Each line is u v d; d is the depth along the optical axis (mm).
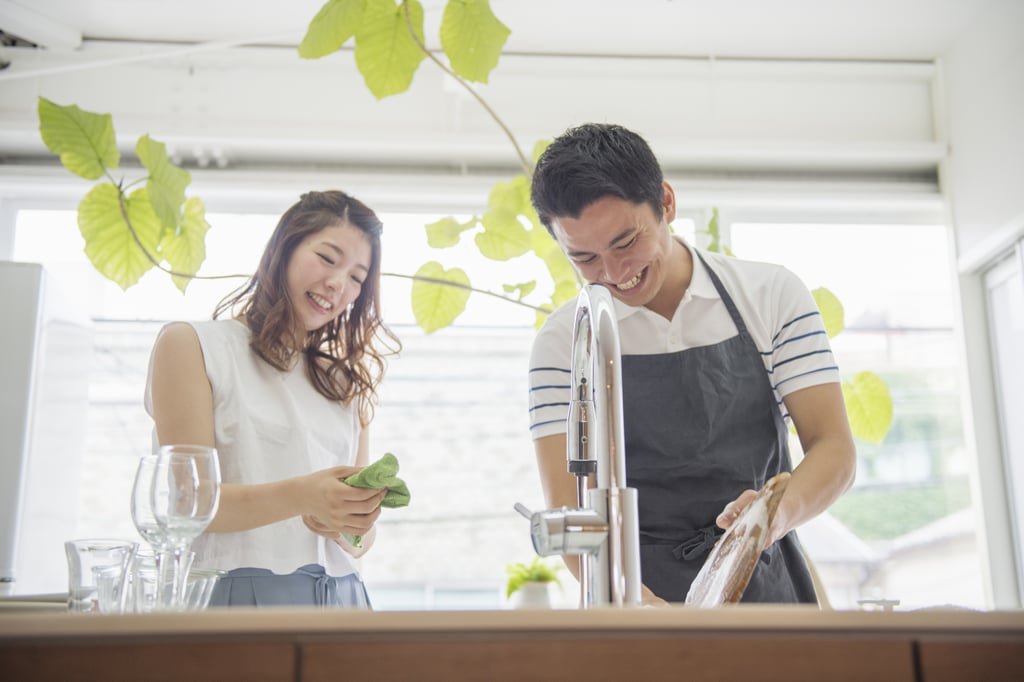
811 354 1730
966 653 674
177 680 656
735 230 4023
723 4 3574
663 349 1775
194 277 2516
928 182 3980
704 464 1711
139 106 3719
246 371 1786
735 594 979
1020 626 685
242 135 3662
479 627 671
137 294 3764
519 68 3846
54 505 3066
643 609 684
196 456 1079
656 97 3920
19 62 3672
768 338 1779
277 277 1880
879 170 3996
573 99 3891
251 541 1651
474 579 3775
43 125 2285
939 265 4035
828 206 3986
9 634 654
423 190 3801
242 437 1716
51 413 3020
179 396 1678
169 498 1057
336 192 1998
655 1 3551
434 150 3773
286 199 3844
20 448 2818
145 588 1073
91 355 3484
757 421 1756
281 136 3674
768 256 4012
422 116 3830
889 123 3969
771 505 1006
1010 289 3613
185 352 1718
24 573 2785
